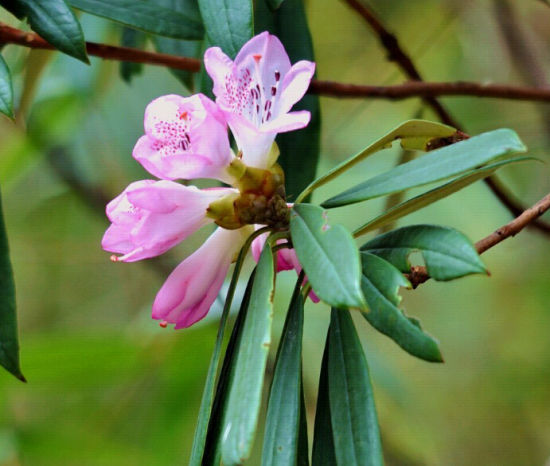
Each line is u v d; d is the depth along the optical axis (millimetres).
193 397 1261
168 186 896
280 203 907
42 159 1424
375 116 1509
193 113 893
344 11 1445
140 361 1232
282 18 1044
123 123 1418
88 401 1291
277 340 1332
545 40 1445
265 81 910
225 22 942
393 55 1135
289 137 1030
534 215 917
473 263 865
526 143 1377
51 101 1324
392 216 901
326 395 894
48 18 951
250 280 904
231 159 900
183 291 922
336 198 884
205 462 895
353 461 866
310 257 853
